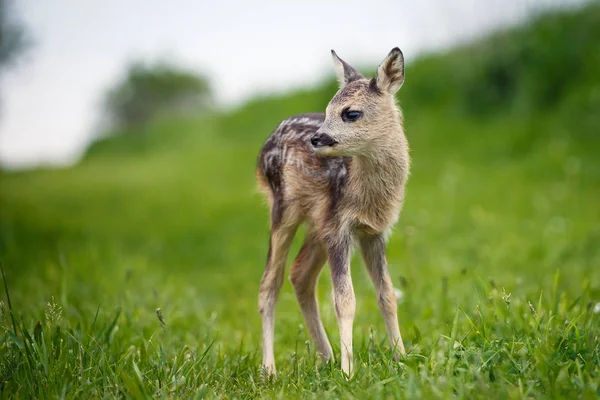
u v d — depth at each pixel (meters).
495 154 21.17
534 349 6.75
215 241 18.39
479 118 23.48
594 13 23.19
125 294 11.18
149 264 16.02
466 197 18.19
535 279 11.52
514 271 12.22
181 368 7.43
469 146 22.02
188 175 28.38
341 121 7.91
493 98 23.69
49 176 34.62
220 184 25.84
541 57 22.89
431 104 24.91
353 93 7.98
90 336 7.98
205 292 14.16
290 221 8.73
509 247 13.59
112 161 38.44
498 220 15.77
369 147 7.93
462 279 11.49
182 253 17.58
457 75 24.83
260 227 19.25
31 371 7.05
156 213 22.39
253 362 8.20
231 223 19.97
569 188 17.77
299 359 8.18
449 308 9.89
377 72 8.02
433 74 25.56
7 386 6.94
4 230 18.55
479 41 24.72
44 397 6.77
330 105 8.04
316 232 8.41
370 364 7.19
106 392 6.85
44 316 8.78
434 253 14.04
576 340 7.11
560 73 22.47
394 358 7.70
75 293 11.54
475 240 14.57
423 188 19.50
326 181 8.30
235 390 7.27
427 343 8.32
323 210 8.30
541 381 6.28
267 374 7.61
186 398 6.80
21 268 14.09
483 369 6.64
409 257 11.73
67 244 17.08
